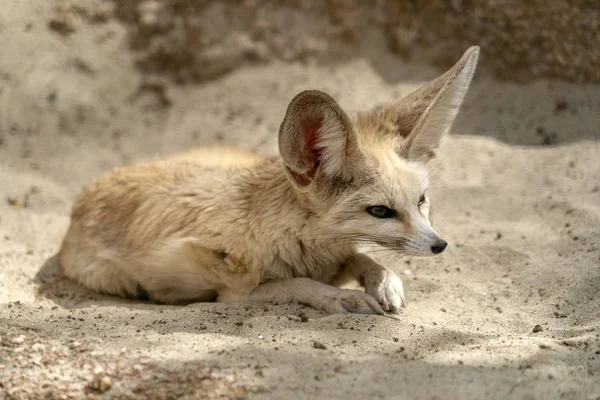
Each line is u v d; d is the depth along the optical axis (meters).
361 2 16.88
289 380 6.48
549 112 14.95
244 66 16.94
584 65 15.19
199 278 9.33
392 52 16.83
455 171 13.39
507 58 15.82
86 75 16.73
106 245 9.95
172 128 16.00
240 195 9.12
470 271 10.12
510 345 7.31
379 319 8.00
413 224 8.30
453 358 6.95
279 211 8.71
